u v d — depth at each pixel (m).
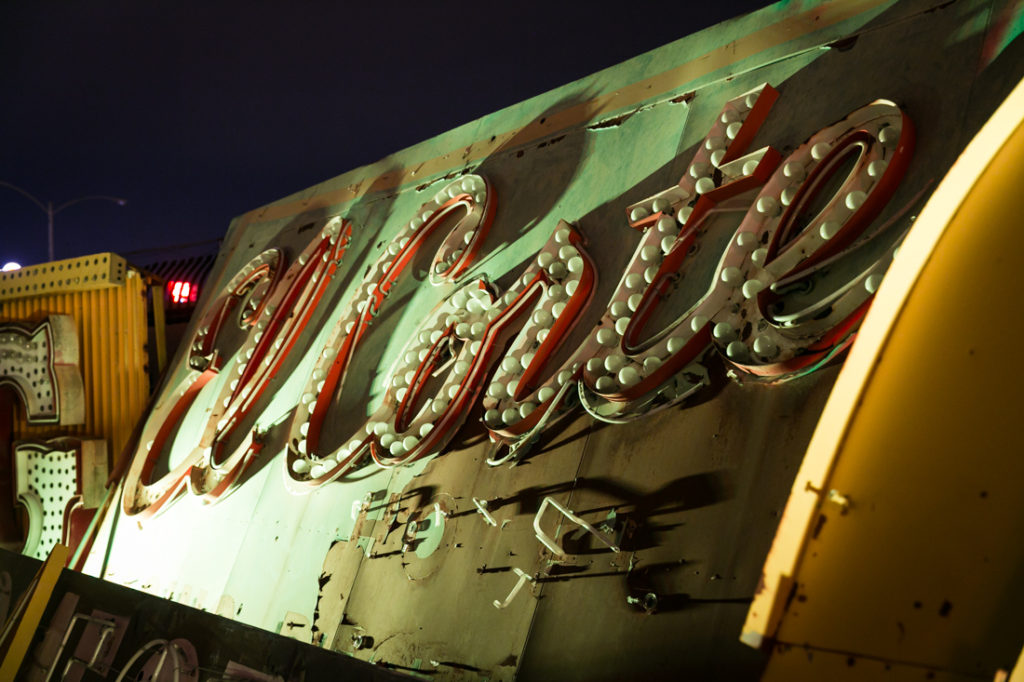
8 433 13.73
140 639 6.25
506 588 6.23
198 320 13.36
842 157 5.91
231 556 9.24
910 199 5.40
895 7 6.53
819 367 5.16
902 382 3.34
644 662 5.12
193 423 11.62
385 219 10.93
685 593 5.15
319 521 8.41
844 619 3.29
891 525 3.27
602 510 5.97
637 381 6.11
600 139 8.60
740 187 6.54
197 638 5.88
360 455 8.26
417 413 8.30
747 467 5.31
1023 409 3.12
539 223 8.61
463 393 7.58
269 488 9.41
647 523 5.63
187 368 12.71
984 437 3.18
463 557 6.75
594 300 7.38
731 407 5.65
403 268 10.06
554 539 6.12
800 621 3.36
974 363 3.25
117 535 11.50
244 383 10.66
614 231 7.72
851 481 3.34
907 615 3.19
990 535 3.11
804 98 6.80
